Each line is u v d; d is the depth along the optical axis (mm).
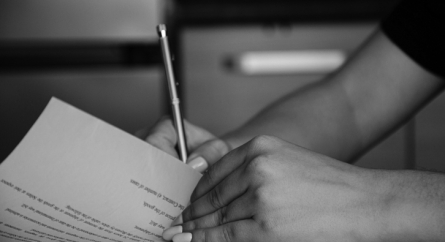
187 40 1560
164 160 658
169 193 649
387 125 878
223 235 606
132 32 1459
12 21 1438
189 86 1573
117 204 637
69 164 644
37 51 1476
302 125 851
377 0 1547
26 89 1480
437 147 1501
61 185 637
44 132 650
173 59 706
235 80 1573
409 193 587
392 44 860
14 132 1489
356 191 590
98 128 658
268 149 611
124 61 1503
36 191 631
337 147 861
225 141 805
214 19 1564
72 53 1490
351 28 1557
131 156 653
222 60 1565
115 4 1448
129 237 616
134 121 1501
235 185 609
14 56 1473
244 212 602
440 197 582
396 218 578
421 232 574
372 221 580
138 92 1494
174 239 618
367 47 892
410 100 863
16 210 617
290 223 584
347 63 908
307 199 587
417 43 838
